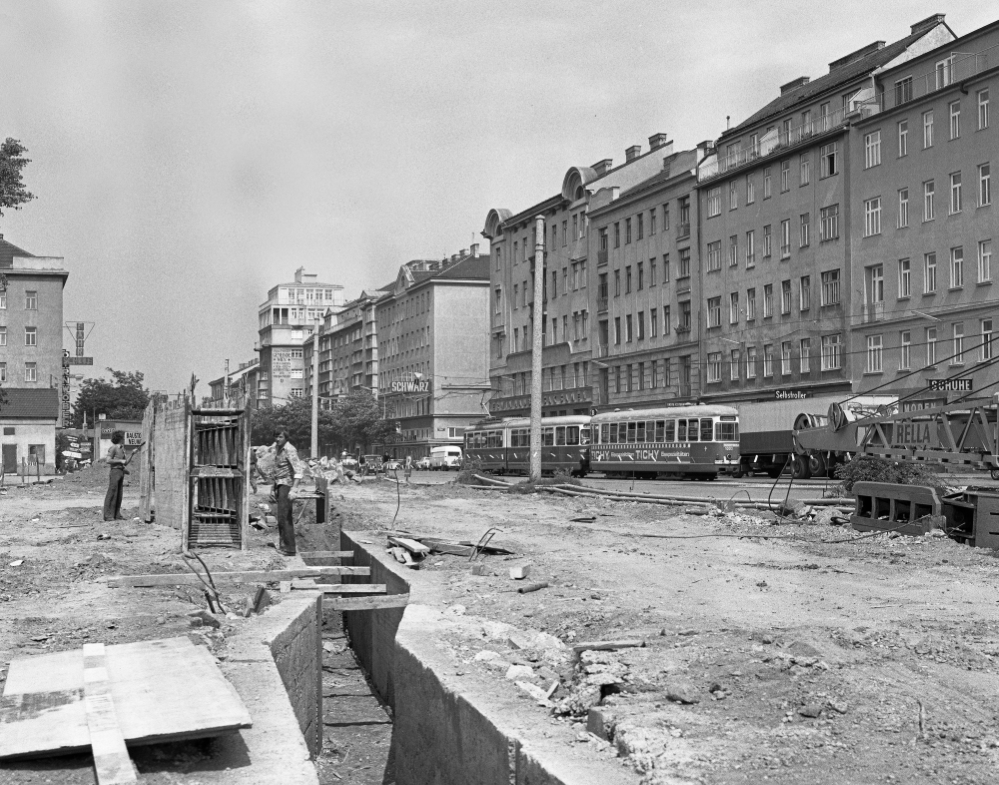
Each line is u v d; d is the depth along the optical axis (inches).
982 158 2025.1
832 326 2378.2
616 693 334.6
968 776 250.2
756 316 2628.0
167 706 303.7
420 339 5027.1
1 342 3971.5
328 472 2167.8
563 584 595.5
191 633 442.6
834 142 2386.8
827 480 1812.3
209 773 282.0
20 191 1834.4
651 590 560.1
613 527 948.6
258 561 719.1
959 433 981.8
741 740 279.7
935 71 2174.0
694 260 2861.7
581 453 2511.1
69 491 1768.0
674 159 3021.7
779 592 538.9
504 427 2819.9
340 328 6382.9
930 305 2132.1
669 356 2974.9
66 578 624.7
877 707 302.4
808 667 342.3
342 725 563.2
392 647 575.2
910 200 2183.8
